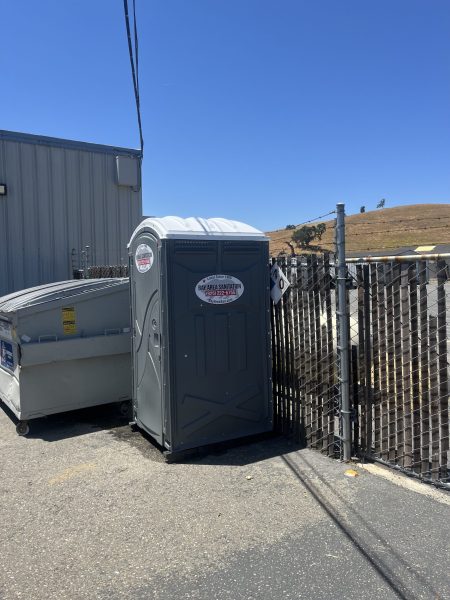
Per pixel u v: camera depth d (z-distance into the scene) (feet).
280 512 11.28
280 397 16.51
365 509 11.25
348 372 13.98
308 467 13.78
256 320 15.75
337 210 13.57
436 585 8.57
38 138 31.37
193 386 14.67
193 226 14.85
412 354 12.44
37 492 12.62
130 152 34.88
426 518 10.77
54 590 8.75
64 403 17.97
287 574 9.02
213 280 14.85
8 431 17.72
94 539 10.36
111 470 13.93
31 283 31.53
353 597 8.35
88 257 33.58
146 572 9.20
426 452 12.42
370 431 13.85
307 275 14.85
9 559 9.71
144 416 16.21
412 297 12.34
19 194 30.86
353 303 16.31
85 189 33.32
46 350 17.34
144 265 15.37
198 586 8.77
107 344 18.60
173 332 14.32
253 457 14.71
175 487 12.75
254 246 15.58
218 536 10.35
